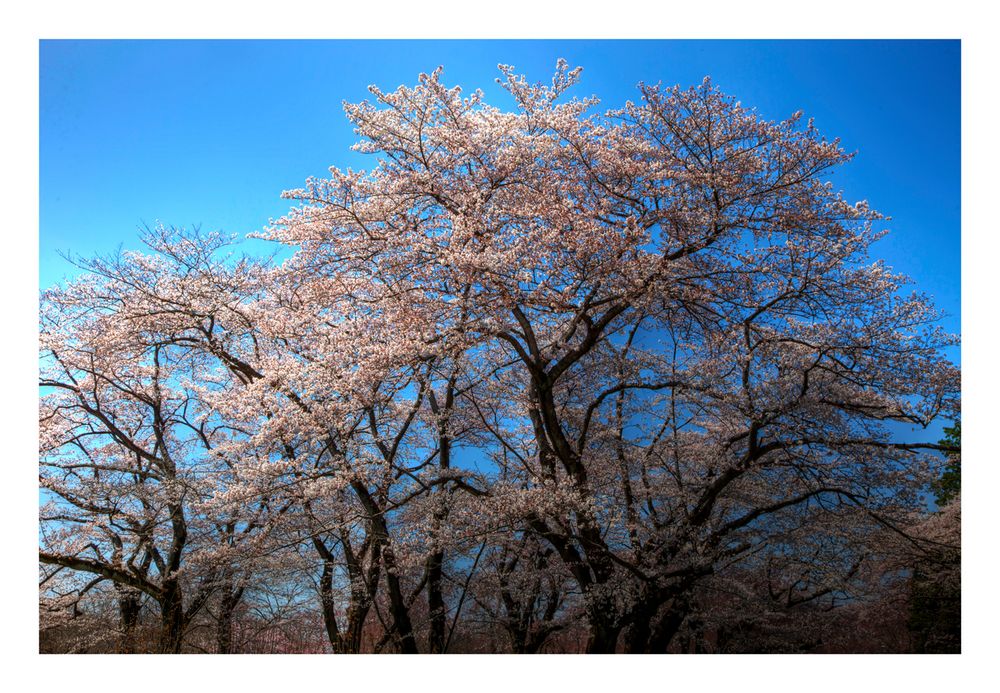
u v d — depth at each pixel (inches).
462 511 361.7
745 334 383.2
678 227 379.9
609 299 362.0
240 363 430.6
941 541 412.8
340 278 387.2
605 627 364.8
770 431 379.9
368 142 397.4
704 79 367.9
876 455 372.5
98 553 463.2
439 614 428.5
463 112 388.8
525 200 380.8
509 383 479.5
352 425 388.8
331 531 407.2
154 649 395.2
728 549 394.9
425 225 396.5
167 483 412.2
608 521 382.0
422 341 348.5
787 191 376.5
